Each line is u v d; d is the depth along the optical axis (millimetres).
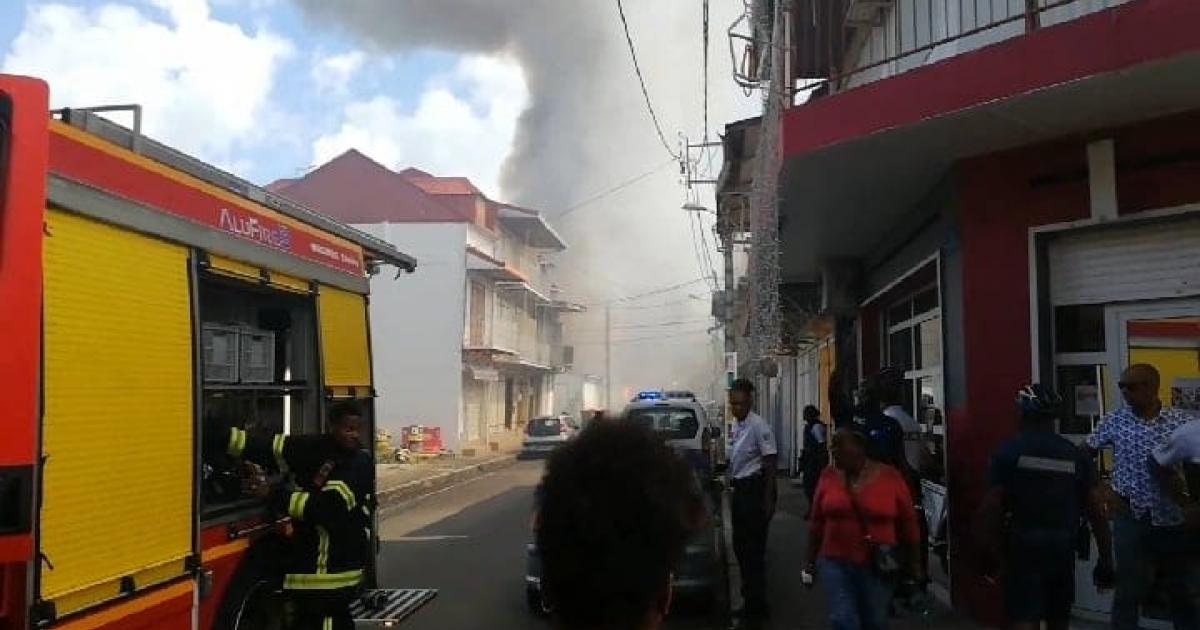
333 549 5039
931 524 9102
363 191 36844
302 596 4996
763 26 10539
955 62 6520
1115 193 6742
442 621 7793
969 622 7270
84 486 3672
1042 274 7180
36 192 3420
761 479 7254
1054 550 4656
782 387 26812
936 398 9641
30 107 3447
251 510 5203
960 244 7641
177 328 4465
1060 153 7062
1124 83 5883
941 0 8812
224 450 5133
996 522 4750
